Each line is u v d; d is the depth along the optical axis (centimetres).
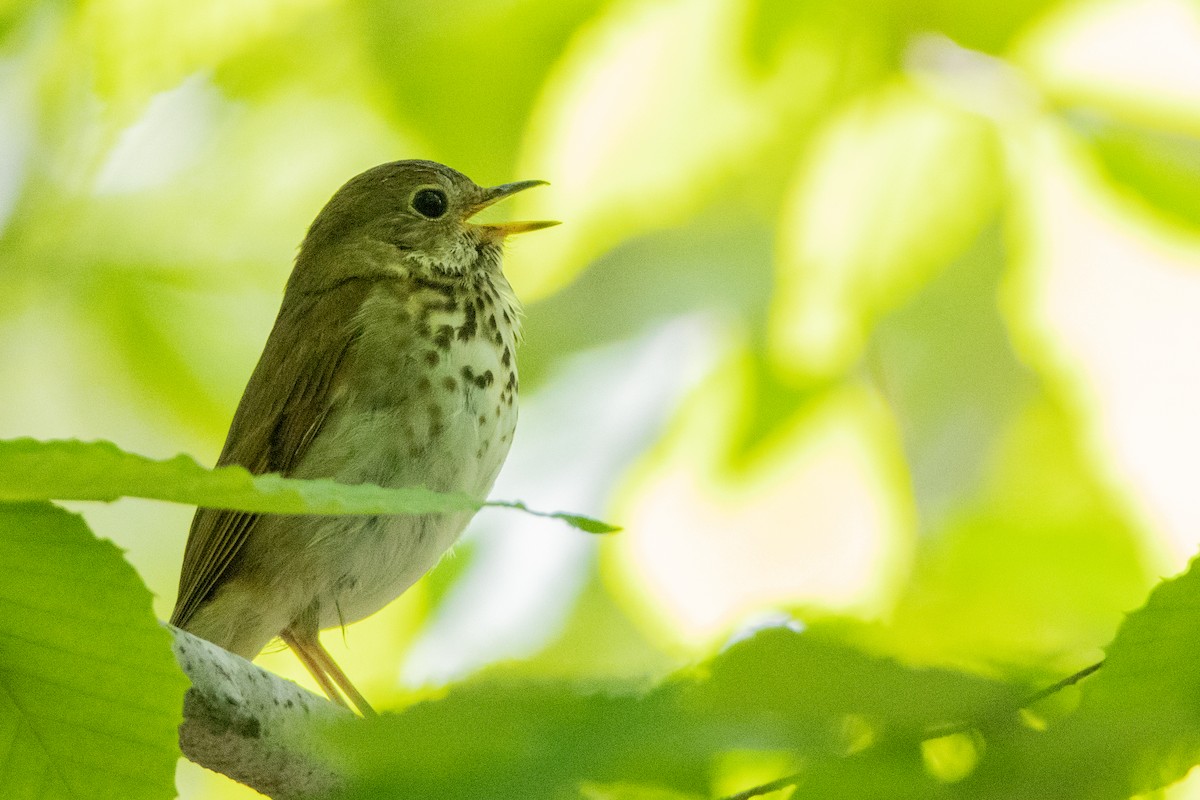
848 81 1138
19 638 462
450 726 330
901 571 1206
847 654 354
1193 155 1096
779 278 1195
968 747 357
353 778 329
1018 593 1111
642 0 1119
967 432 1252
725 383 1244
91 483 404
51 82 1153
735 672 350
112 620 460
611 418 1295
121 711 475
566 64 1098
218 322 1256
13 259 1209
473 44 1101
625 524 1266
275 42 1136
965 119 1148
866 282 1190
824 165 1170
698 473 1261
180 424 1242
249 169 1249
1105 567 1152
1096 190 1123
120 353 1228
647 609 1244
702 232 1230
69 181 1199
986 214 1167
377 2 1116
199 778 1298
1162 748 348
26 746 478
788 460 1238
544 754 324
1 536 442
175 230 1245
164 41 1104
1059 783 342
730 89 1151
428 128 1115
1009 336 1228
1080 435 1189
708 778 376
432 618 1244
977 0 1101
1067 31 1123
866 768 345
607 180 1177
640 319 1291
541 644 1240
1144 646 439
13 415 1216
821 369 1205
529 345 1319
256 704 611
